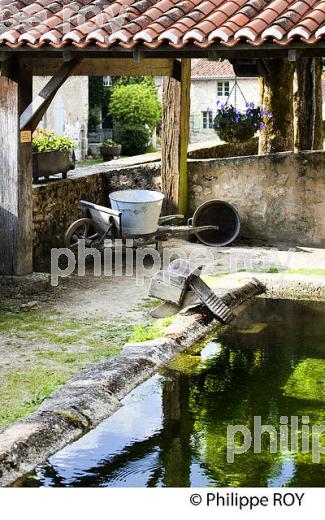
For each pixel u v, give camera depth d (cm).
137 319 892
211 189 1323
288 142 1446
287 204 1302
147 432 632
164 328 854
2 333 834
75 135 3388
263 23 839
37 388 686
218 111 1384
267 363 789
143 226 1106
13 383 697
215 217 1298
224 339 859
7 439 573
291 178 1295
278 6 864
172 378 743
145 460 590
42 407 636
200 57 886
